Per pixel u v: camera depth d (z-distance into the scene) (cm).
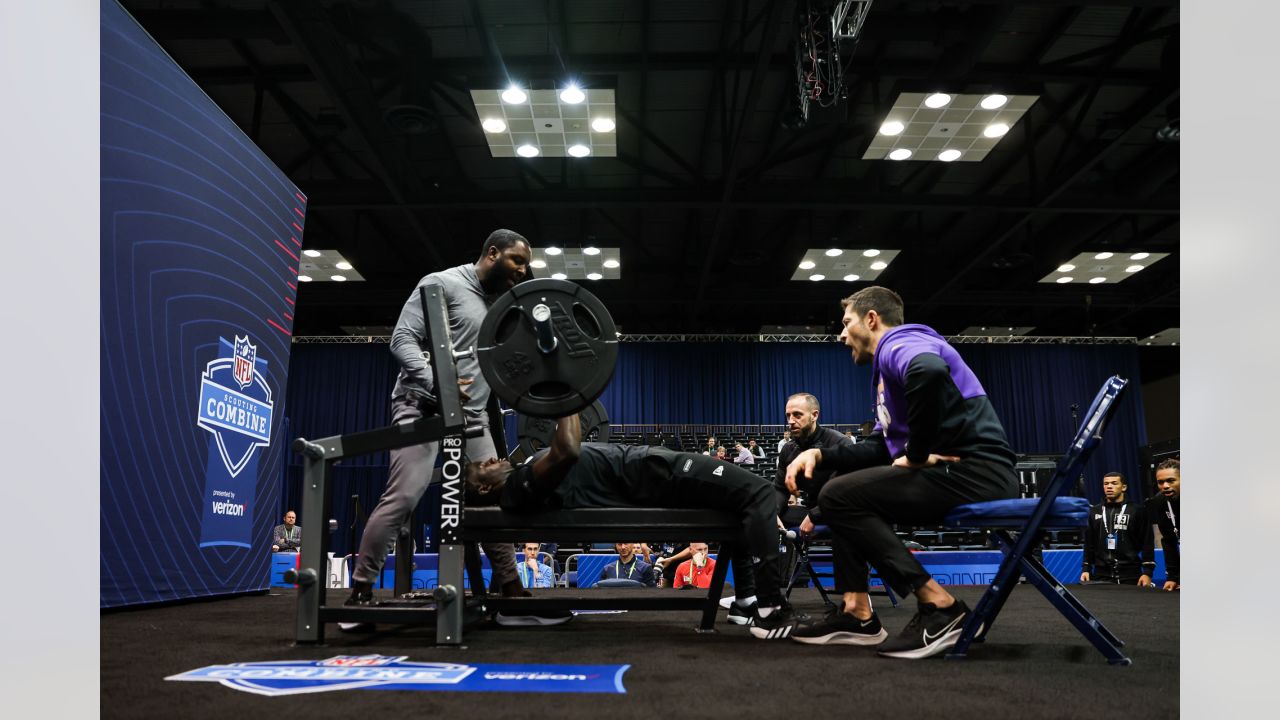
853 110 983
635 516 249
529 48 864
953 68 820
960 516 209
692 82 934
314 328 1719
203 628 271
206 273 411
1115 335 1759
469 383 256
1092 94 903
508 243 304
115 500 338
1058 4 711
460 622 218
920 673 172
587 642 232
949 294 1450
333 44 774
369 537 265
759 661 191
